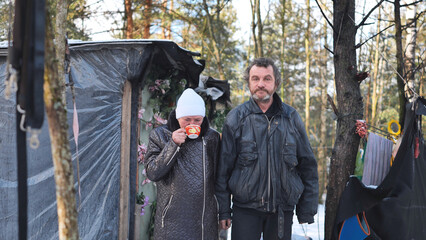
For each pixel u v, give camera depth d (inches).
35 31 31.5
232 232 102.9
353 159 131.6
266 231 104.0
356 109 132.6
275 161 99.0
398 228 114.7
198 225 92.4
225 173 100.4
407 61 177.5
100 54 124.6
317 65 716.0
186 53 150.9
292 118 102.8
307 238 152.6
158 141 94.9
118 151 137.3
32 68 31.5
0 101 110.0
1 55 109.9
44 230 109.1
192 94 93.6
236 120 100.7
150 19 347.3
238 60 706.2
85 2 312.7
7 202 108.6
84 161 121.0
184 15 371.2
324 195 647.1
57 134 35.9
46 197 109.6
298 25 564.1
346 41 134.8
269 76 98.6
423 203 121.0
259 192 97.9
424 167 122.5
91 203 124.2
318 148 630.5
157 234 94.3
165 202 93.7
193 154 94.3
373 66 572.1
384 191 114.6
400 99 143.9
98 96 125.4
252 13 307.7
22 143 36.2
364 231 117.9
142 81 141.8
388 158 129.0
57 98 35.9
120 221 138.2
